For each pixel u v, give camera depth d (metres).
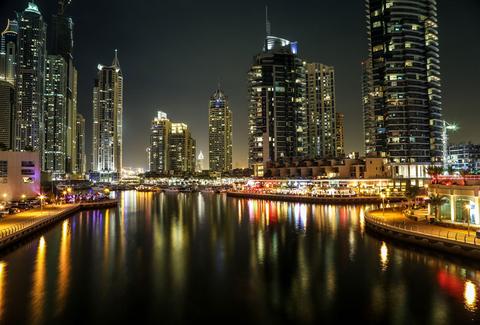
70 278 47.31
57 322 34.69
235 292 42.16
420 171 194.00
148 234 80.19
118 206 150.12
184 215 118.00
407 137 196.00
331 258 56.09
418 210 93.12
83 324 34.28
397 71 199.50
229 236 77.00
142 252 61.88
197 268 51.88
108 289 43.22
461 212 65.31
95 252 61.78
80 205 131.75
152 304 38.88
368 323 34.19
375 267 50.47
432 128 199.62
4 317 35.62
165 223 98.38
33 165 130.25
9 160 126.31
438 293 40.59
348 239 69.94
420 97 199.38
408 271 48.09
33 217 89.06
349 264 52.50
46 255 59.56
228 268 51.75
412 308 37.06
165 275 48.69
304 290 42.50
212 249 64.12
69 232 82.25
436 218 70.44
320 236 74.56
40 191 134.62
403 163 194.00
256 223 96.31
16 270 50.78
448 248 53.12
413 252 57.28
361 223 90.75
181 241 71.75
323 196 154.75
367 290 42.12
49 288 43.53
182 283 45.38
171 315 36.25
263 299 40.09
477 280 44.12
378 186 167.25
